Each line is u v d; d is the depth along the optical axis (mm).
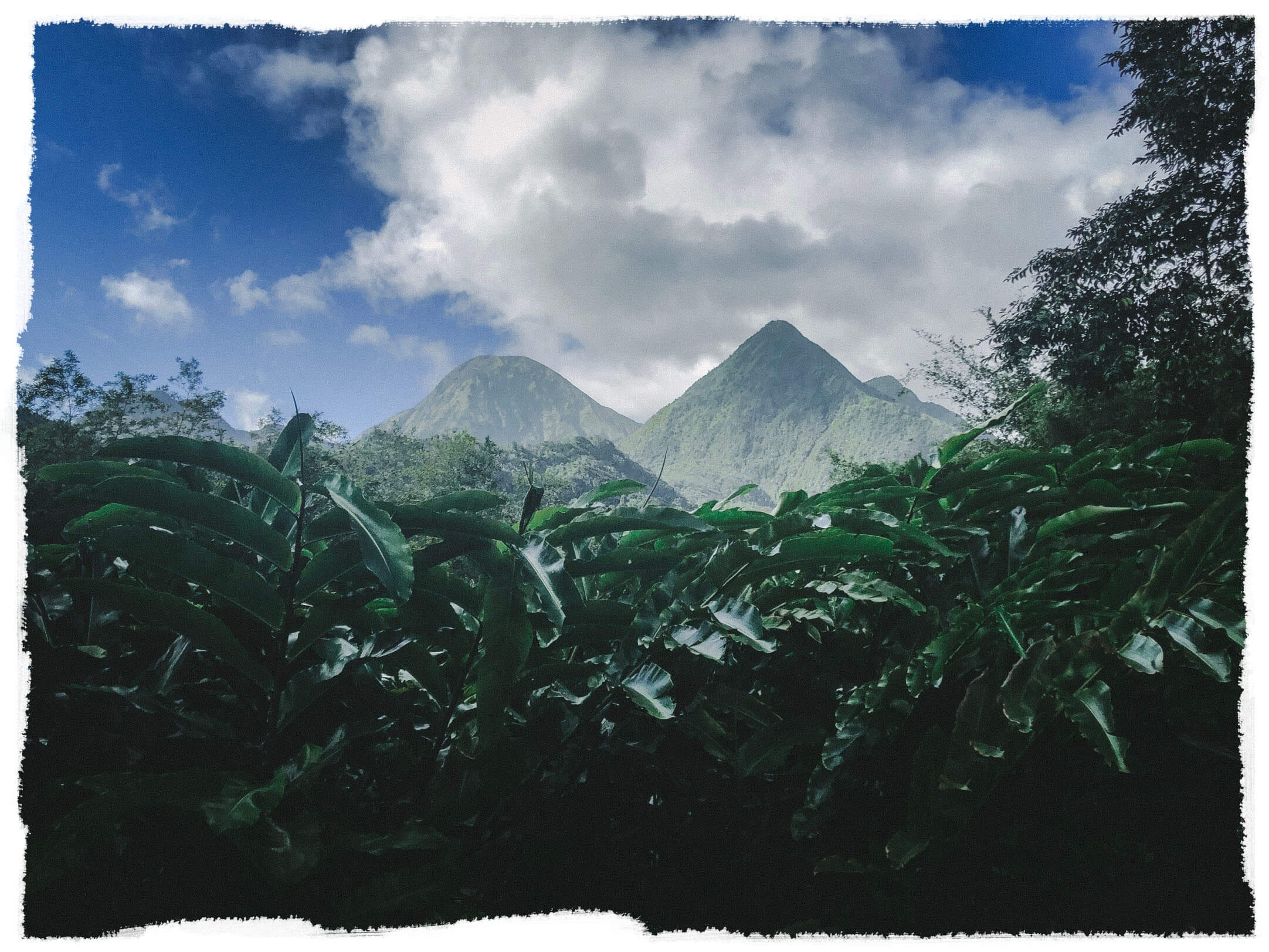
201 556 1215
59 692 1184
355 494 1234
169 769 1234
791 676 1456
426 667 1351
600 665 1363
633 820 1365
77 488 1286
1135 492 1538
